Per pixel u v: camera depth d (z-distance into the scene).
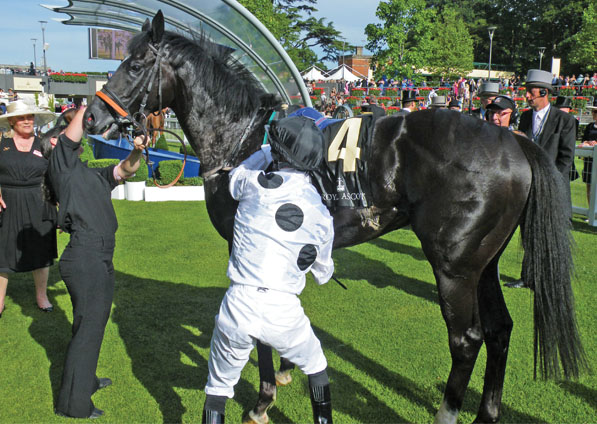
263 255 1.85
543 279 2.41
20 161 3.75
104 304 2.69
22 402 2.83
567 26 53.44
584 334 3.57
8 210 3.79
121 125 2.85
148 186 9.37
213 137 2.86
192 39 3.08
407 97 8.23
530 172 2.43
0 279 3.93
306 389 3.02
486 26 58.47
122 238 6.37
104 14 6.65
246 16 6.08
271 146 1.97
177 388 2.99
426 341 3.56
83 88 35.38
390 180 2.55
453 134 2.45
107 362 3.28
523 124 4.92
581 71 46.72
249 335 1.84
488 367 2.58
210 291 4.58
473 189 2.37
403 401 2.83
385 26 29.62
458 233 2.39
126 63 2.77
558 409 2.74
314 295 4.47
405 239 6.61
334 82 30.39
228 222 2.81
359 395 2.89
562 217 2.41
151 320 3.94
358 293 4.52
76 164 2.66
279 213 1.85
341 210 2.61
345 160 2.54
